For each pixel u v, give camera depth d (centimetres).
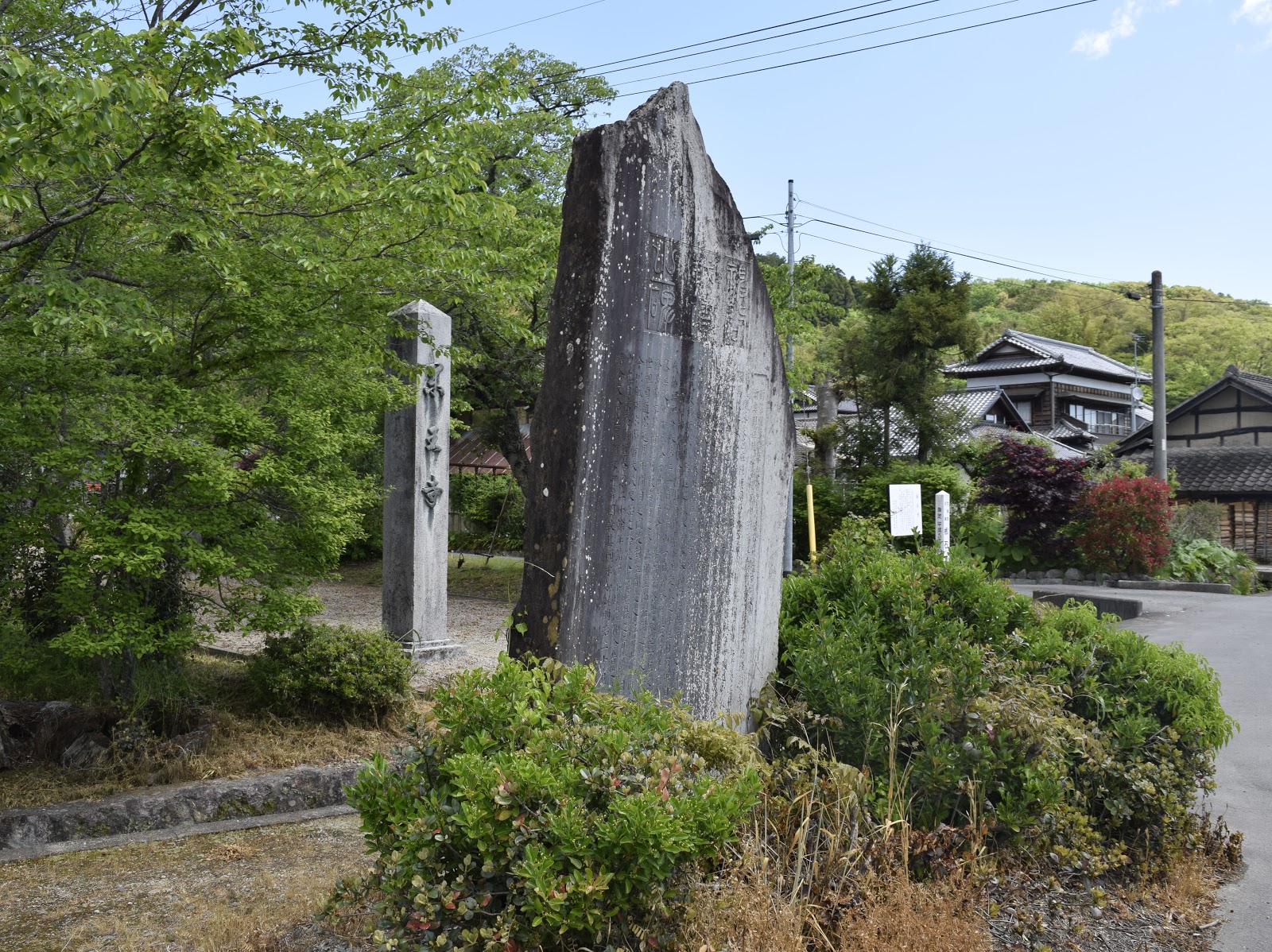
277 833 546
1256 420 3078
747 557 509
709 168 496
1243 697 933
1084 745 457
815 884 357
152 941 395
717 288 493
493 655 1135
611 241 439
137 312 553
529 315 1533
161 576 606
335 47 634
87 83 417
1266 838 535
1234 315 7219
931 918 347
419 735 349
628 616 448
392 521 1105
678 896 310
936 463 2398
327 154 600
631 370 449
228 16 618
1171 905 425
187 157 538
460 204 624
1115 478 2342
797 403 2834
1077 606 585
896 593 532
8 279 593
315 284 673
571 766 306
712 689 487
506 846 290
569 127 1642
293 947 380
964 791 424
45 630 734
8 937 403
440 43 657
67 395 604
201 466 597
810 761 416
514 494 2558
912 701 449
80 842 523
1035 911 395
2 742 619
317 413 665
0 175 423
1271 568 2547
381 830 319
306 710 729
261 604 665
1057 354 4497
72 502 595
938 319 2398
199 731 652
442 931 295
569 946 297
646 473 455
